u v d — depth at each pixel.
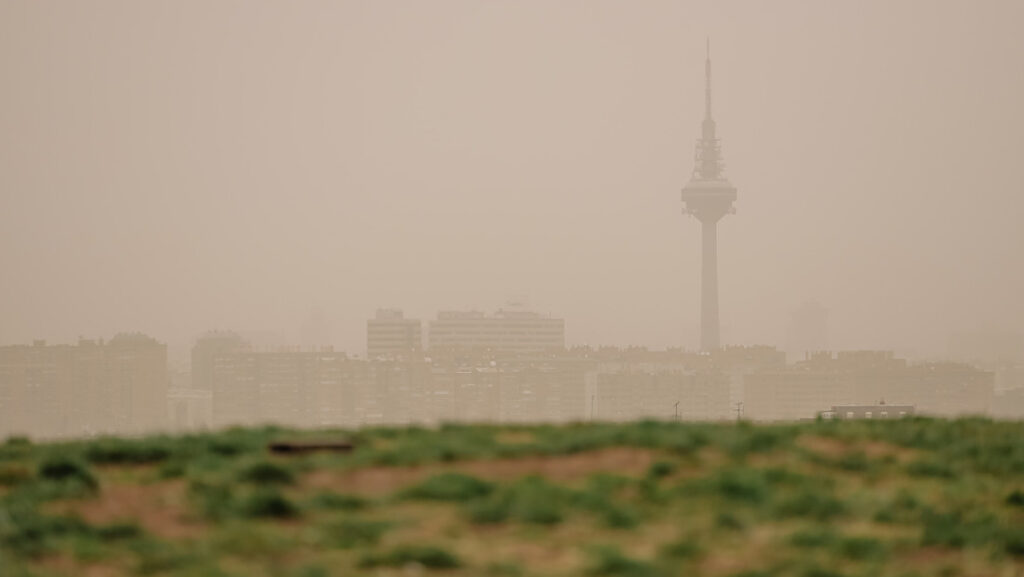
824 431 60.09
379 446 53.97
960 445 56.69
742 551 39.38
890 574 38.62
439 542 39.03
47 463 47.59
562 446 50.97
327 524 40.62
